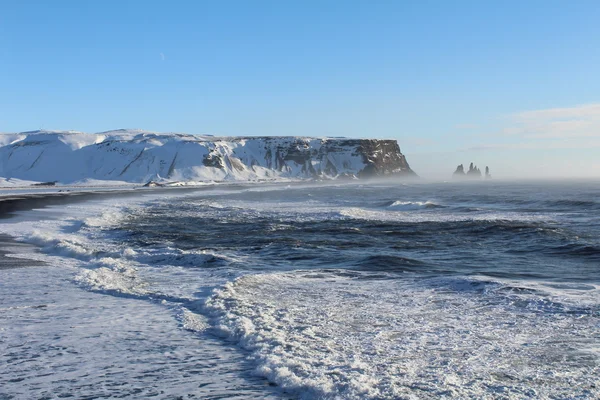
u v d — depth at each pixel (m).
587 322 10.39
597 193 77.00
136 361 8.55
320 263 18.81
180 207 52.28
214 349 9.18
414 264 18.33
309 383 7.34
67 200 65.88
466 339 9.42
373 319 10.84
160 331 10.27
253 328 10.11
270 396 7.14
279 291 13.70
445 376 7.57
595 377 7.50
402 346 9.02
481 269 17.55
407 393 6.98
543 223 32.28
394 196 74.12
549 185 132.75
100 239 25.66
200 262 18.64
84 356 8.77
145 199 71.62
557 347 8.91
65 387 7.44
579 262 18.95
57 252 21.53
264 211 45.38
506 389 7.10
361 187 128.38
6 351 9.02
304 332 9.84
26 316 11.38
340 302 12.40
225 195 85.19
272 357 8.43
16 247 23.08
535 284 14.53
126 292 13.75
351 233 28.06
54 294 13.62
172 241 24.89
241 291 13.62
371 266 17.92
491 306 11.84
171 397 7.11
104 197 76.75
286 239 25.09
